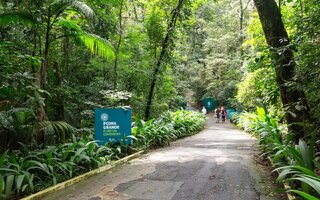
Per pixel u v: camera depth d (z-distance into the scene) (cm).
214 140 1361
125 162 820
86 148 690
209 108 4103
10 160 569
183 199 498
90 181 621
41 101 650
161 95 1612
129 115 908
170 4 1548
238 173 670
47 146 683
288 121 676
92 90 1167
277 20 664
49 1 713
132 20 1662
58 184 561
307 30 542
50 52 992
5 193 470
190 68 3406
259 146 977
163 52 1480
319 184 317
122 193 537
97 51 823
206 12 3222
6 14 697
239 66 2742
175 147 1119
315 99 557
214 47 3206
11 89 645
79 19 1021
